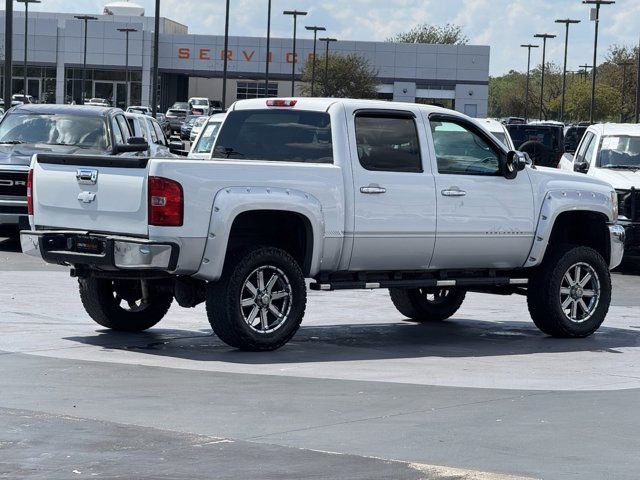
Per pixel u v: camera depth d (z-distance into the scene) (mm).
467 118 13211
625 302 18484
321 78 125688
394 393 9930
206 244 11273
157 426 8375
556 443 8172
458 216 12969
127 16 145125
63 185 11820
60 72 129000
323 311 15773
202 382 10164
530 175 13672
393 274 12914
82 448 7660
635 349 13242
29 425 8281
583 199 14031
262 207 11484
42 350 11648
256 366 11125
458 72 131750
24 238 12234
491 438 8273
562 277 13766
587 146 25359
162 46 131750
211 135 21203
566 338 14000
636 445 8172
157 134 27766
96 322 13266
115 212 11398
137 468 7176
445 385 10430
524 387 10453
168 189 11047
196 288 12055
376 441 8086
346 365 11406
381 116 12547
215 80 146000
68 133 23312
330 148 12305
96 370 10602
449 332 14266
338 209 12109
